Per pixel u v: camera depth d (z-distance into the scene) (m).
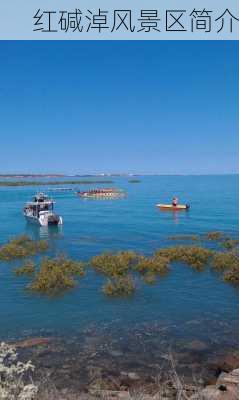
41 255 35.34
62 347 15.10
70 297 21.91
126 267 27.78
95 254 35.25
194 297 22.02
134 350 14.83
